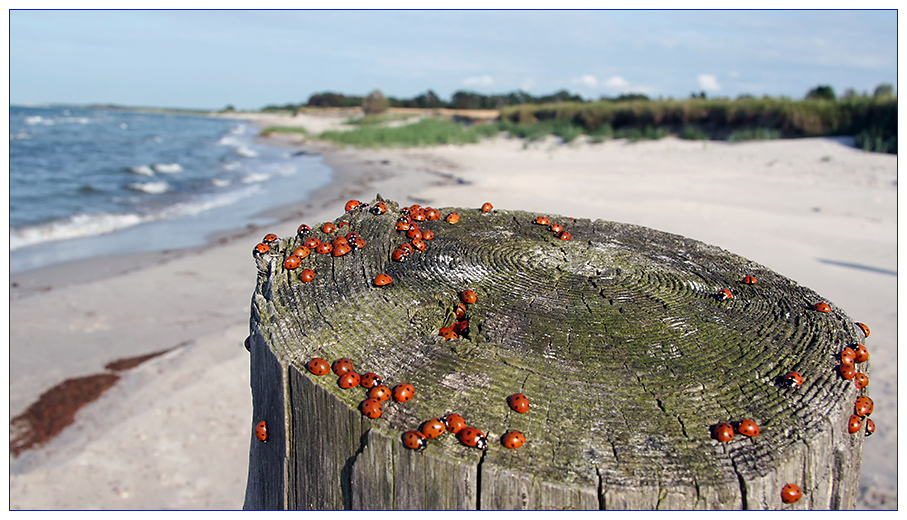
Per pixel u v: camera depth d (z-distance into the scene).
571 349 0.30
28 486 0.68
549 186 2.08
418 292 0.33
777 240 1.34
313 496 0.28
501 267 0.36
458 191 2.03
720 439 0.26
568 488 0.24
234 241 1.67
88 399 0.86
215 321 1.13
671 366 0.29
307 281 0.33
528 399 0.27
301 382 0.28
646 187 2.02
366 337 0.30
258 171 3.16
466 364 0.29
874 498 0.61
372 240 0.37
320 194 2.32
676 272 0.37
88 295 1.25
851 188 1.86
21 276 1.38
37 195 2.33
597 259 0.37
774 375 0.29
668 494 0.24
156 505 0.65
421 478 0.25
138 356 0.99
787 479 0.26
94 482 0.69
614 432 0.26
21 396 0.86
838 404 0.28
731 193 1.85
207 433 0.78
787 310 0.34
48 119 9.75
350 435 0.27
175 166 3.42
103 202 2.26
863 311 0.97
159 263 1.47
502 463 0.25
